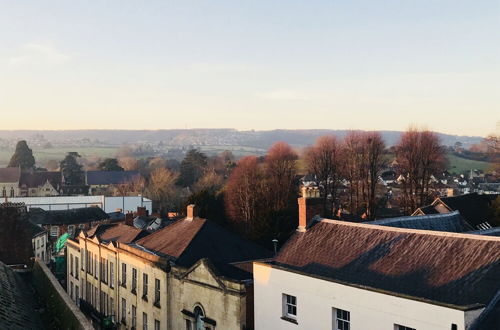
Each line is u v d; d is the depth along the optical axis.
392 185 127.81
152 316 37.16
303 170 142.50
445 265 22.52
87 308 51.97
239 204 89.06
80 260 55.12
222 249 37.16
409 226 32.16
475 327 18.91
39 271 32.41
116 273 43.97
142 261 38.69
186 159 182.75
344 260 26.45
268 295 28.23
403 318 21.27
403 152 96.69
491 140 95.06
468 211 64.31
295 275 26.48
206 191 88.88
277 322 27.61
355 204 98.94
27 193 178.38
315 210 31.59
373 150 101.62
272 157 114.38
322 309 25.06
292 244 30.28
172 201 143.50
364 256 25.94
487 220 62.94
